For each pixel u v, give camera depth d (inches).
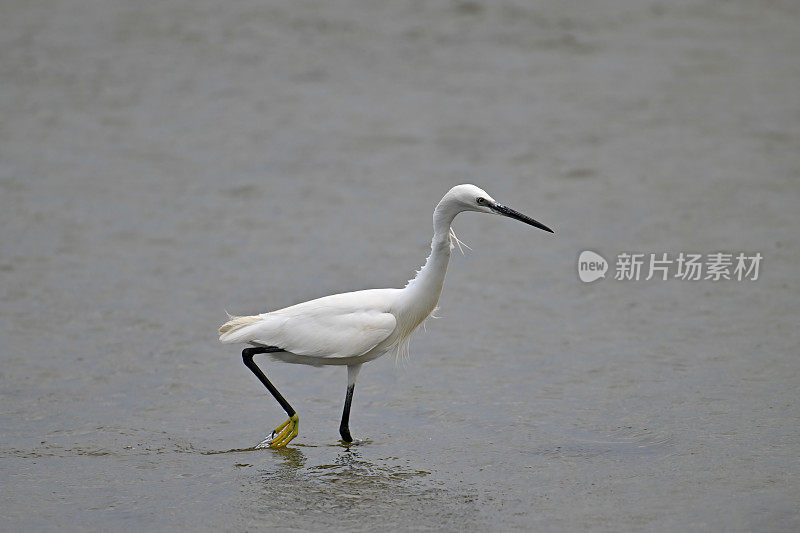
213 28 1232.2
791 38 1227.9
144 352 505.0
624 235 689.6
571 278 619.2
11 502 350.3
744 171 817.5
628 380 463.8
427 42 1198.3
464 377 475.5
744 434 401.1
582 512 340.2
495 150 885.2
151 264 639.1
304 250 669.9
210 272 627.2
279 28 1235.2
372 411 439.8
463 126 946.1
